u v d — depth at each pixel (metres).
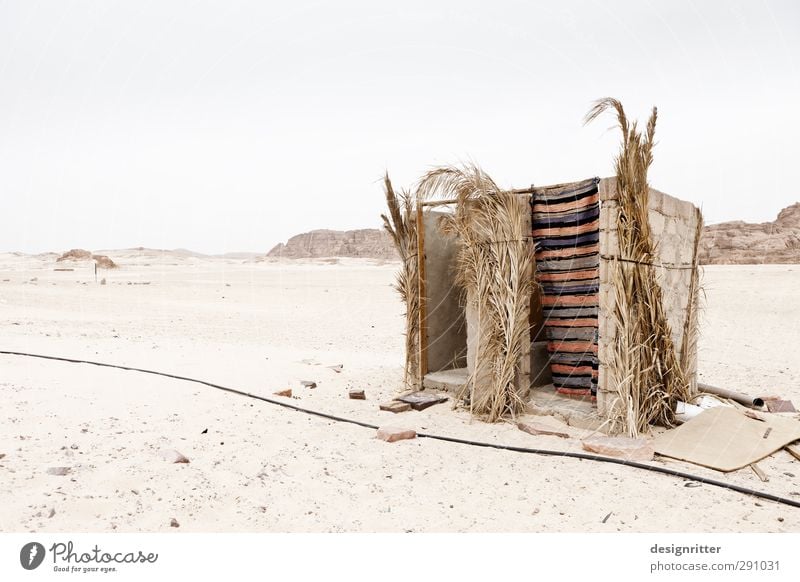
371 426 6.08
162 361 9.23
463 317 8.56
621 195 5.85
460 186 6.84
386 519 3.95
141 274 50.94
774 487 4.66
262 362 9.66
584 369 6.75
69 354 9.43
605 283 5.98
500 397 6.48
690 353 7.37
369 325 16.33
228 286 33.50
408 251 8.02
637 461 5.18
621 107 5.77
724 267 46.47
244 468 4.68
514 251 6.56
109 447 4.88
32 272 54.94
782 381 8.88
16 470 4.18
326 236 118.88
